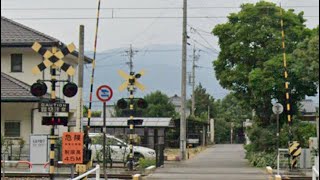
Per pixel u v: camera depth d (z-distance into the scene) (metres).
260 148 29.64
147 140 43.00
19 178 20.22
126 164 25.98
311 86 29.67
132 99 23.47
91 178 18.91
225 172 23.33
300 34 30.70
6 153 28.19
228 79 31.41
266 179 19.97
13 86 30.73
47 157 21.88
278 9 31.05
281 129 29.67
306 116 36.16
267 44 30.67
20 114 30.94
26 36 32.56
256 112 31.22
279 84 28.81
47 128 30.98
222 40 32.00
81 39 21.83
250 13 31.05
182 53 36.41
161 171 23.83
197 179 19.97
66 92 14.91
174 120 49.69
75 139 15.05
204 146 59.53
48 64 15.17
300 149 24.30
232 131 86.31
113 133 43.31
